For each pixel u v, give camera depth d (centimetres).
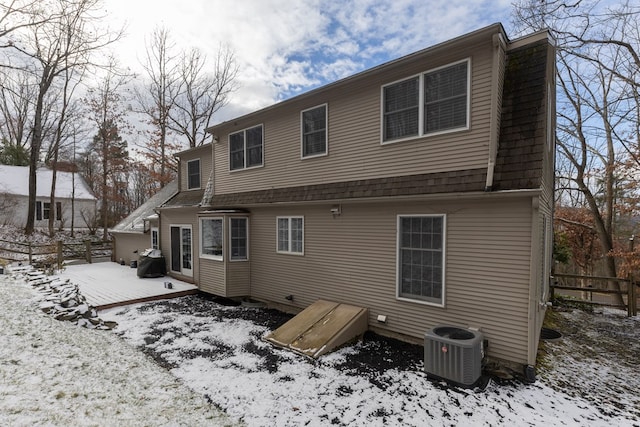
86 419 336
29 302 709
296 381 483
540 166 485
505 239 514
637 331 753
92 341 583
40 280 934
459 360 468
